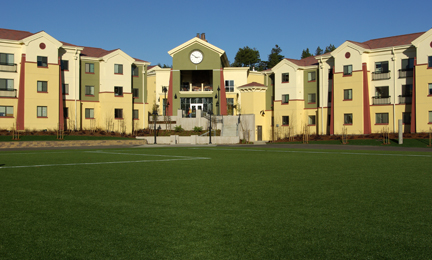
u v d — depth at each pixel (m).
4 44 45.44
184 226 6.48
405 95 45.56
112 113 53.22
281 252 5.25
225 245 5.54
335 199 8.68
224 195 9.23
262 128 59.75
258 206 7.98
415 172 13.79
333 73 50.41
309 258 5.04
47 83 47.09
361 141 42.75
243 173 13.62
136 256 5.12
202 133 51.38
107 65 53.03
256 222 6.71
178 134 51.47
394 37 49.72
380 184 10.88
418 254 5.16
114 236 5.95
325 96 53.09
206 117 53.38
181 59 59.06
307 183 11.12
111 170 14.76
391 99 46.62
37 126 46.31
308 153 25.02
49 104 47.00
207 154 24.19
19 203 8.37
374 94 48.19
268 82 61.25
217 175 13.07
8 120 45.38
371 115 48.28
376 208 7.75
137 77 56.84
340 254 5.18
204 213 7.38
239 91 60.81
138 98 56.84
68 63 50.56
